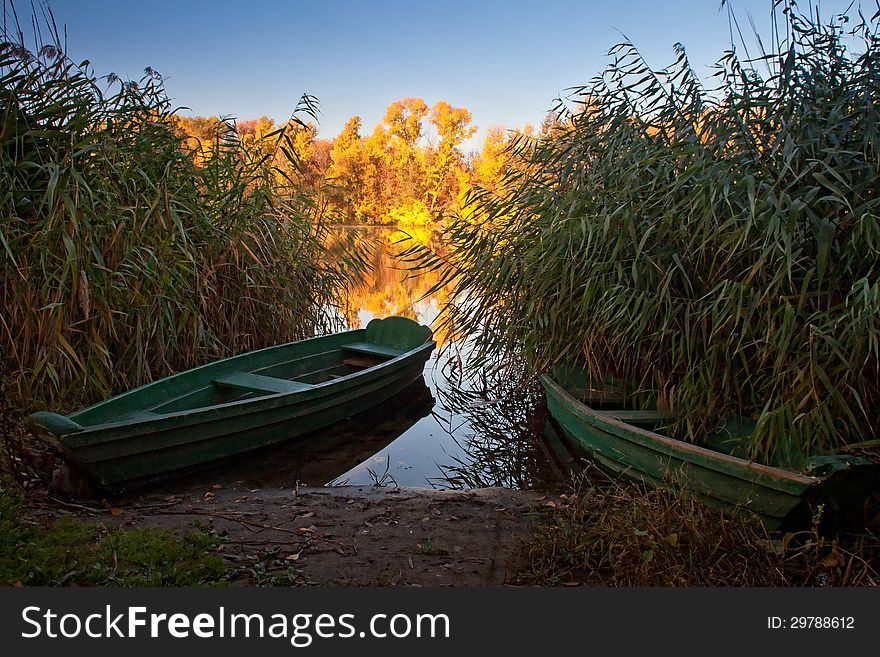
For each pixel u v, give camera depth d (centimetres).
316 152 4122
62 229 486
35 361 511
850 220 394
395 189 4628
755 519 374
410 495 489
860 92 430
